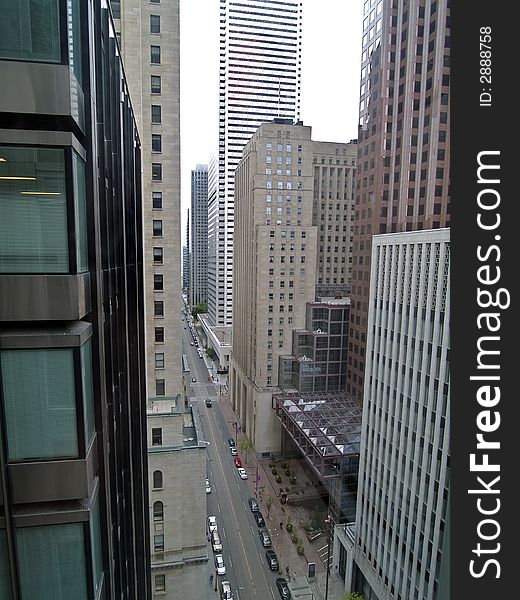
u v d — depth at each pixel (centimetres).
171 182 3688
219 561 4566
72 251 737
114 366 1285
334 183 8312
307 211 7450
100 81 1041
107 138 1190
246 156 8050
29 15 681
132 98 3506
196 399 10012
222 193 12975
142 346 2816
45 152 706
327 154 8231
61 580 791
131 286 2016
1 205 707
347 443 5119
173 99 3612
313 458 5309
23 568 776
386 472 3825
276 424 7188
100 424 911
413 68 3975
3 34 679
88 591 807
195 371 12375
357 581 4334
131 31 3447
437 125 3619
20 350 731
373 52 4666
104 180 1086
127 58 3462
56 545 782
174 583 3659
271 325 7250
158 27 3534
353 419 5650
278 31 11625
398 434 3631
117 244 1421
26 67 689
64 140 705
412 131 3997
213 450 7406
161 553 3609
